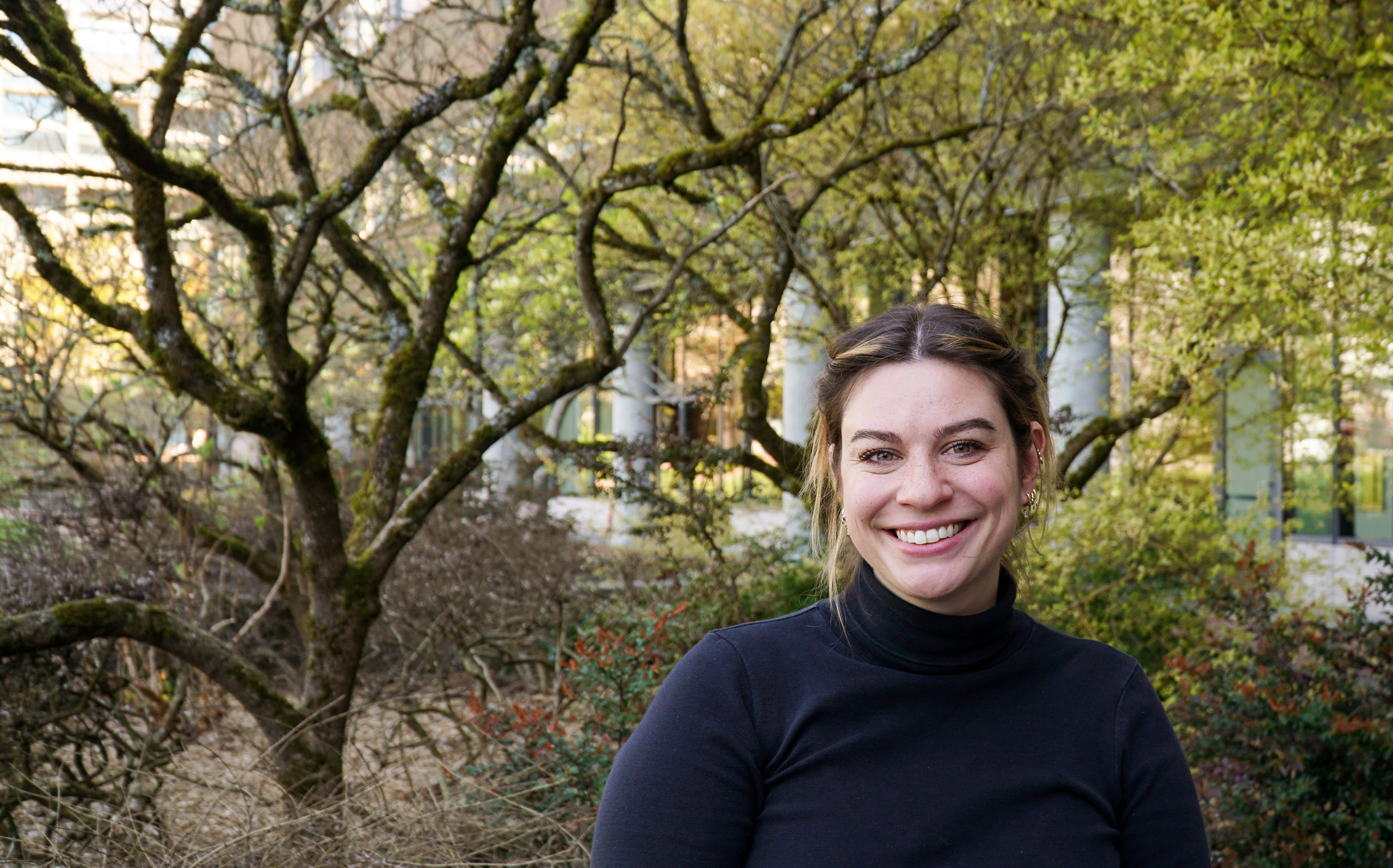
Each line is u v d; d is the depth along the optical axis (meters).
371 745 5.56
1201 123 6.04
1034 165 6.89
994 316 1.51
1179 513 5.69
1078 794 1.34
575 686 4.77
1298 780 3.52
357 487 9.01
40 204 6.07
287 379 4.06
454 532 7.18
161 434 6.13
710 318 7.67
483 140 4.49
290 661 7.95
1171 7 4.50
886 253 7.49
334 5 4.11
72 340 5.89
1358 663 3.87
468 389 8.20
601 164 8.74
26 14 3.37
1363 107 4.84
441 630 6.35
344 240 5.05
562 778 3.87
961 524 1.35
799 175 5.41
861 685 1.36
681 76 6.93
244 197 5.67
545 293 7.95
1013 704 1.38
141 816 3.56
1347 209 4.32
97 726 4.33
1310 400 6.09
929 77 6.93
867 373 1.41
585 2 6.63
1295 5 4.54
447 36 6.26
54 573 4.84
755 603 5.92
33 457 6.89
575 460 5.52
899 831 1.29
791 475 5.42
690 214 7.21
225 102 5.91
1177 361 5.09
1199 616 5.34
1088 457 5.87
